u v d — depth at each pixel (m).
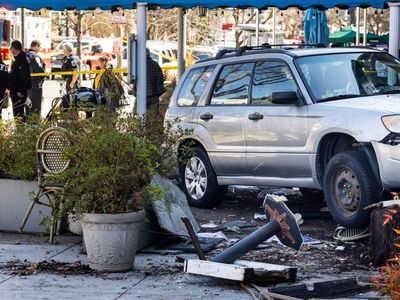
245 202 14.96
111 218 9.64
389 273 7.37
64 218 11.57
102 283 9.40
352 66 13.09
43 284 9.38
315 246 11.18
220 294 8.94
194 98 14.49
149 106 20.70
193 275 9.66
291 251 10.84
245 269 9.05
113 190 9.66
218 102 13.97
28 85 22.45
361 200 11.28
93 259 9.84
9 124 12.20
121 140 9.84
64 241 11.48
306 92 12.55
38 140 11.36
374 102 12.00
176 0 16.41
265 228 9.85
